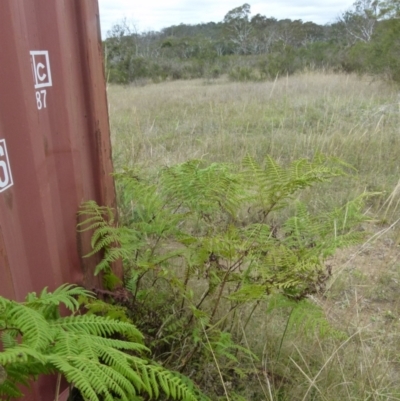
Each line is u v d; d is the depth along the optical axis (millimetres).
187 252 2154
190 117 8781
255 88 12242
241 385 2246
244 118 8164
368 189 4730
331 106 8797
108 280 2420
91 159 2367
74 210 2160
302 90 11391
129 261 2674
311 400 2166
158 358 2195
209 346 2014
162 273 2172
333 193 4695
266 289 1950
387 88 11570
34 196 1766
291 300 2059
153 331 2242
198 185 2332
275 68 17203
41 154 1828
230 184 2285
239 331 2439
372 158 5441
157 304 2406
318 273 1974
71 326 1417
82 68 2232
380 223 4102
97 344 1265
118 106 10430
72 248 2139
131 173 2500
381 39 13836
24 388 1633
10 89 1613
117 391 1187
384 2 13695
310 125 7488
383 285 3277
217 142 6156
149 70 20453
